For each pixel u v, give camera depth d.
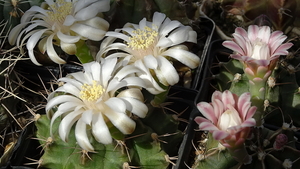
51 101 0.23
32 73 0.35
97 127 0.21
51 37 0.27
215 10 0.41
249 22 0.38
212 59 0.34
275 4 0.34
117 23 0.34
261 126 0.24
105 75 0.23
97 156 0.24
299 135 0.29
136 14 0.33
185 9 0.36
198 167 0.25
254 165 0.23
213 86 0.33
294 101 0.28
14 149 0.28
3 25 0.33
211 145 0.25
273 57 0.21
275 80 0.27
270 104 0.27
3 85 0.31
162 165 0.25
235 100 0.20
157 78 0.24
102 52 0.26
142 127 0.25
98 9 0.27
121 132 0.23
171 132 0.27
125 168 0.24
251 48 0.22
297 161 0.24
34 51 0.34
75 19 0.26
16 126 0.31
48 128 0.27
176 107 0.33
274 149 0.24
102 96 0.22
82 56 0.28
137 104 0.22
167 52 0.24
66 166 0.25
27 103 0.33
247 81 0.28
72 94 0.24
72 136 0.26
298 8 0.34
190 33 0.26
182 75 0.35
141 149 0.25
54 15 0.27
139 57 0.25
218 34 0.38
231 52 0.35
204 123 0.19
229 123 0.19
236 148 0.20
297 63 0.31
